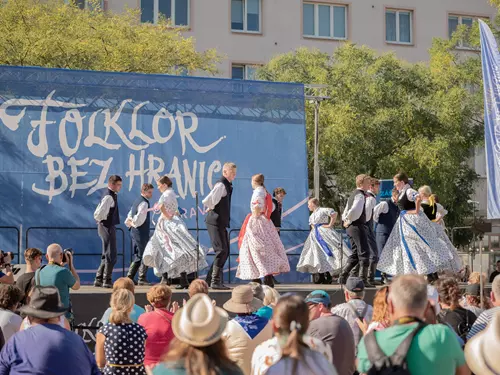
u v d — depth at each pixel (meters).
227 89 13.60
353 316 6.56
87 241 12.71
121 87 13.09
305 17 29.58
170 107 13.31
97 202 12.80
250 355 5.84
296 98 13.92
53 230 12.57
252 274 10.48
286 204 13.68
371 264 11.53
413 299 4.04
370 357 4.00
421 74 23.59
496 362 4.22
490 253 16.92
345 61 23.20
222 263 10.73
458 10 31.30
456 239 23.98
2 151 12.43
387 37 30.59
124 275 12.76
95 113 12.92
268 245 10.52
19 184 12.45
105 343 5.76
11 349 4.64
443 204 22.67
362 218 11.39
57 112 12.73
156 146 13.19
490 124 11.84
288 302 3.99
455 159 22.61
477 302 7.58
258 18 29.06
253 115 13.70
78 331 9.63
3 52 18.77
